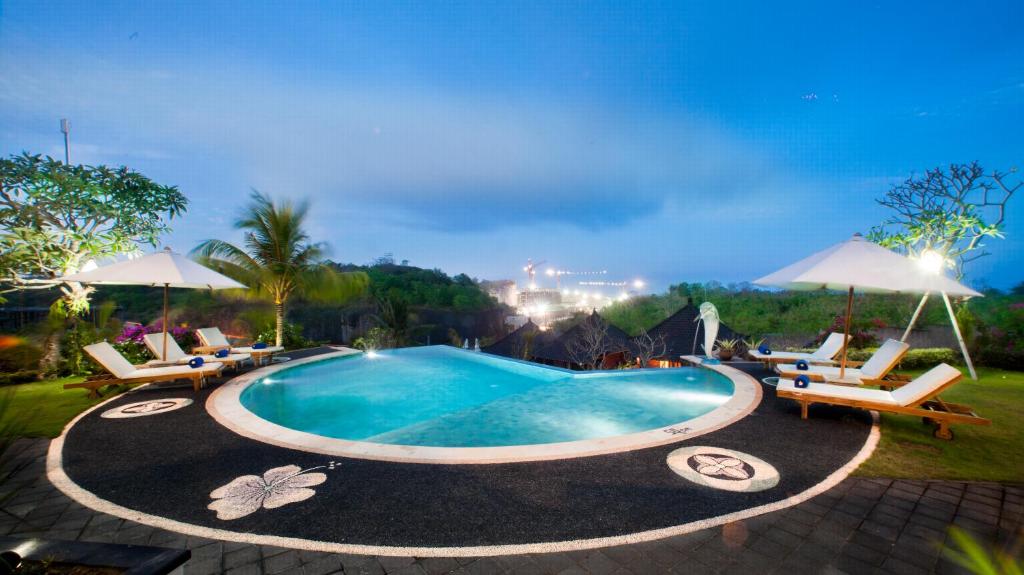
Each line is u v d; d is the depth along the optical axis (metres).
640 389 8.87
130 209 10.56
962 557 2.87
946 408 5.56
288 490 3.90
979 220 10.34
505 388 9.55
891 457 4.63
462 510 3.51
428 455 4.70
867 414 6.25
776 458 4.60
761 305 23.12
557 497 3.72
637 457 4.62
